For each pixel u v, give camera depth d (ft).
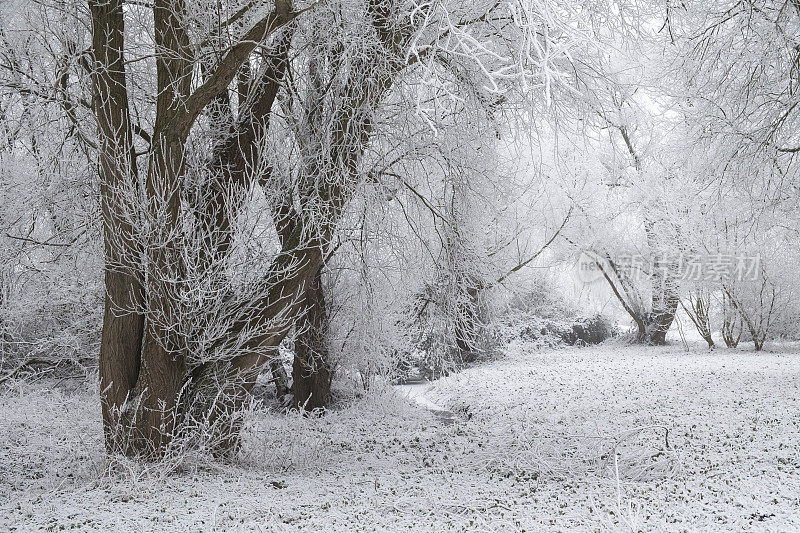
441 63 24.59
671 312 73.82
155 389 21.08
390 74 23.30
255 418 28.45
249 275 22.21
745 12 32.45
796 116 34.14
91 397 33.78
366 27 23.07
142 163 25.79
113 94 21.26
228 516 16.08
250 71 26.48
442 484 20.18
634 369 52.24
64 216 28.04
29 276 32.14
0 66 24.18
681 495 17.39
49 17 25.30
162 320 21.03
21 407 32.04
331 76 25.20
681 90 38.37
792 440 24.03
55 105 24.62
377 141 26.94
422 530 14.83
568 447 24.72
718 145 36.96
